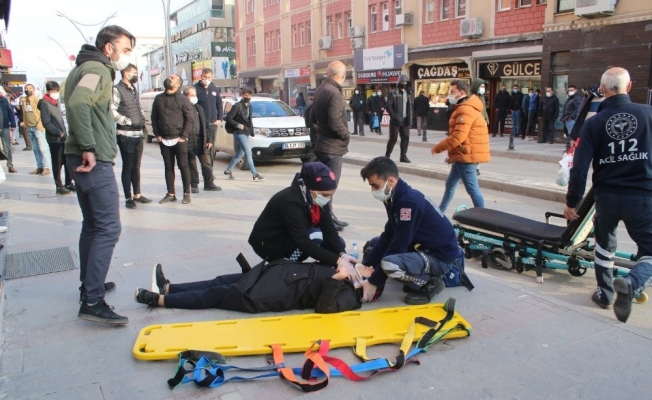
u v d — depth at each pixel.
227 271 5.14
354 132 23.19
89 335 3.80
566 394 3.06
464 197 9.47
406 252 4.32
